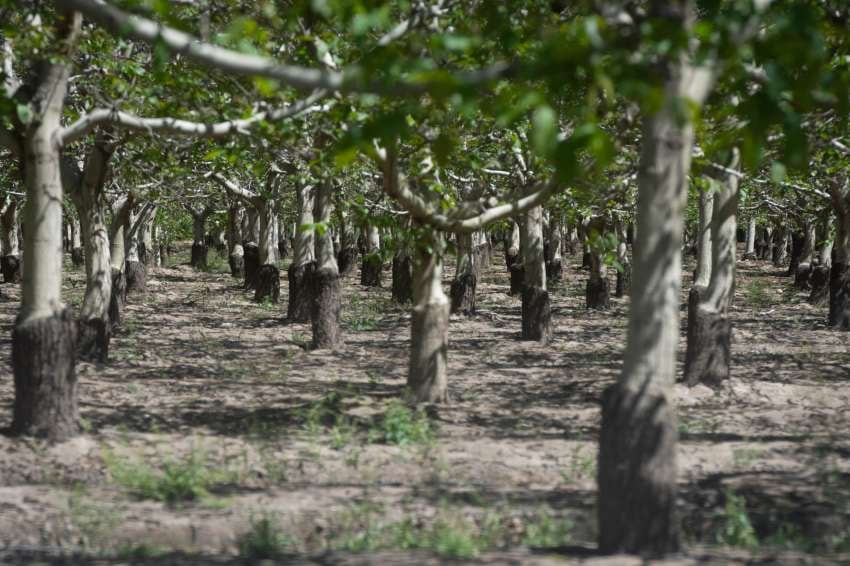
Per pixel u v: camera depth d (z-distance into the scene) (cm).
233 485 1229
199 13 1473
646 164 839
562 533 999
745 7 673
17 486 1202
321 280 2691
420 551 922
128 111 1628
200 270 6206
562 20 1349
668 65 795
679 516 1098
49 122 1380
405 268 4084
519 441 1501
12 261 5019
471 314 3650
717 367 2022
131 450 1376
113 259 3106
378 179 2294
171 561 896
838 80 641
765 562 854
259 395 1903
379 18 730
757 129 636
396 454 1395
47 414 1377
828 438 1548
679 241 848
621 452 857
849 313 3359
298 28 1389
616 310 4041
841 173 2823
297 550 970
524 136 1753
